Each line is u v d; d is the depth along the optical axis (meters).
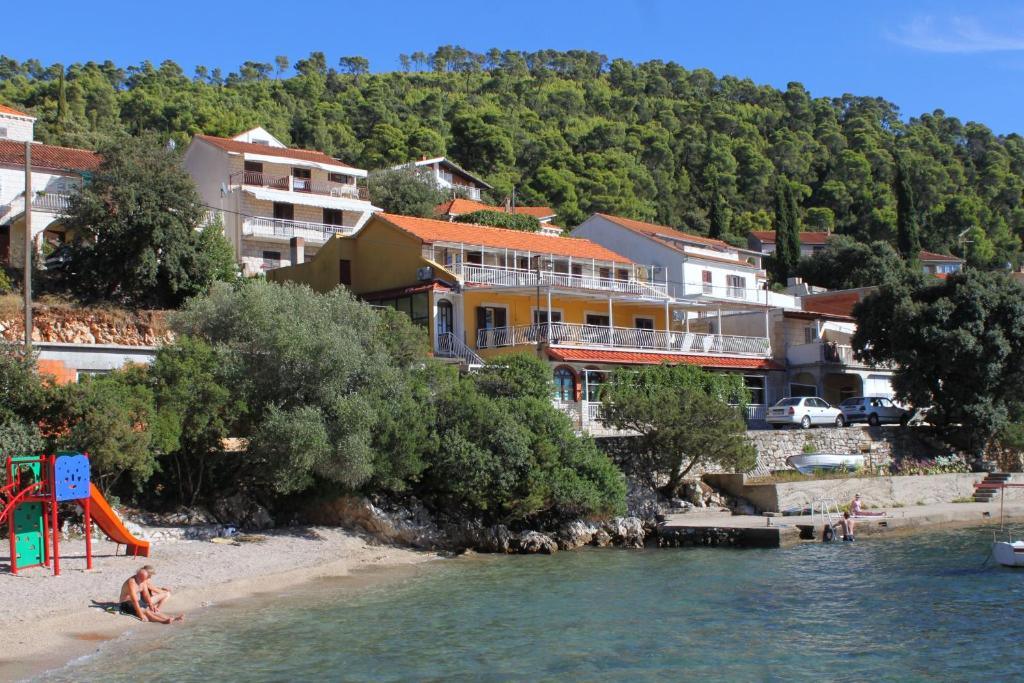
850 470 44.41
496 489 33.22
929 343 48.31
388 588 26.30
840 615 22.72
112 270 45.28
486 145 128.00
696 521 36.41
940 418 49.75
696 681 17.47
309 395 32.81
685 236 75.50
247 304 35.34
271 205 69.00
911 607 23.52
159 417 29.00
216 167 70.44
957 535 36.19
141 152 47.50
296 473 30.61
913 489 43.94
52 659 18.39
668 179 142.75
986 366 47.41
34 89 113.69
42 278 45.72
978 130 188.50
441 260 51.03
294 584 26.56
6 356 28.05
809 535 35.06
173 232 46.12
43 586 22.83
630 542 35.00
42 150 64.75
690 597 24.95
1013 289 49.03
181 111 113.75
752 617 22.56
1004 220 143.50
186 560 27.22
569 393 47.41
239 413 32.03
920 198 147.00
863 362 55.38
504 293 49.44
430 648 19.69
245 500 33.00
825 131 173.25
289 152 74.44
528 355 39.19
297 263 61.88
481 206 86.25
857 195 146.62
